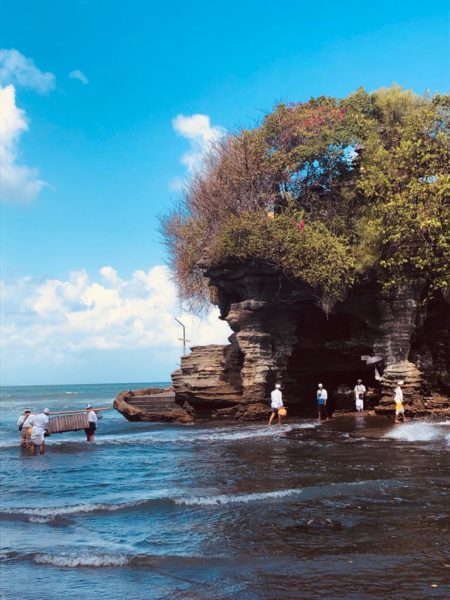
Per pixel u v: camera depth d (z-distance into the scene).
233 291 34.91
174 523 9.89
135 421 37.28
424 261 26.81
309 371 36.00
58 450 22.33
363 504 10.73
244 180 34.78
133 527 9.74
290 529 9.23
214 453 19.50
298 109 35.62
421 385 30.59
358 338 32.69
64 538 9.22
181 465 17.14
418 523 9.31
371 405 33.84
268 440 22.77
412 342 31.11
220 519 9.99
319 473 14.43
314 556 7.87
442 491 11.63
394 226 27.75
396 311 30.22
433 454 16.94
